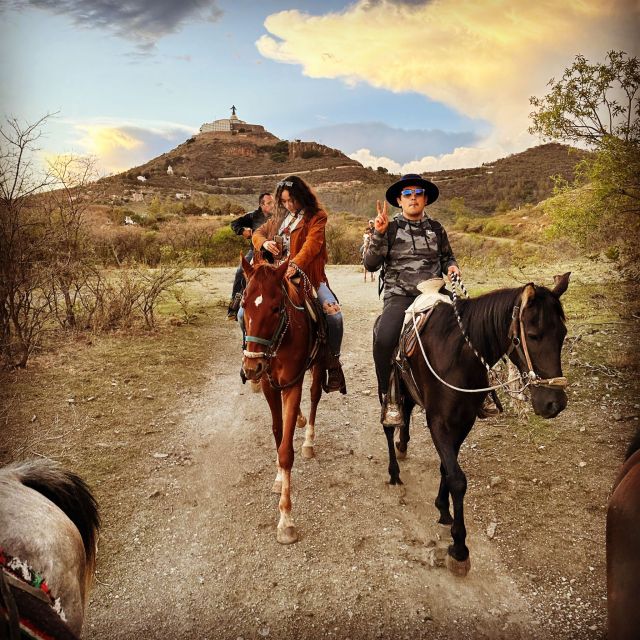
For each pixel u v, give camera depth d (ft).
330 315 15.28
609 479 14.35
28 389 20.22
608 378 19.79
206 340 27.96
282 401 14.34
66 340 25.91
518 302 10.43
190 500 14.55
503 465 15.57
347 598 11.06
